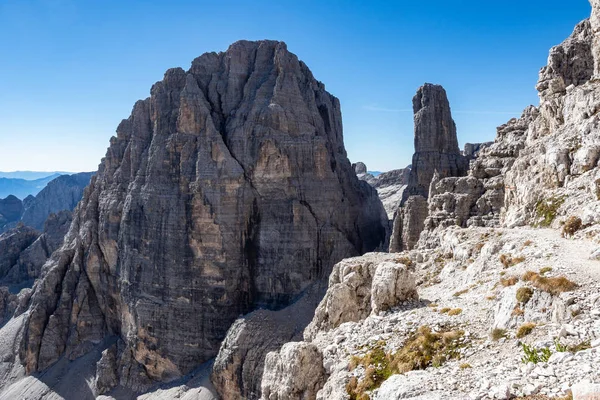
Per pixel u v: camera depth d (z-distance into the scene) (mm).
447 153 111938
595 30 61781
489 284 33875
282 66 109562
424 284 46125
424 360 25688
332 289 46812
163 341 97125
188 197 98625
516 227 48312
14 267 188625
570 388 17297
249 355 79125
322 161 103375
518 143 77875
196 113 103688
